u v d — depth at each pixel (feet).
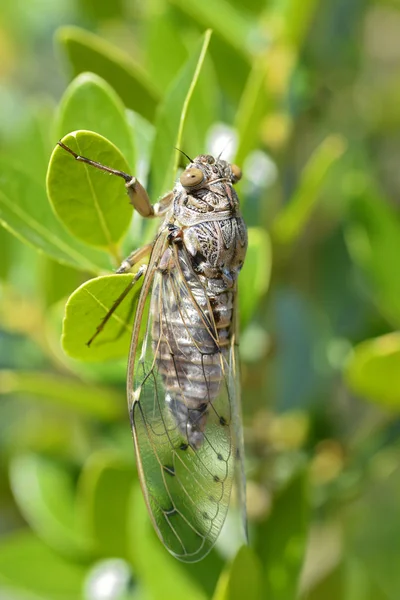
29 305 0.83
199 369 0.74
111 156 0.71
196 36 0.80
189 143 0.78
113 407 0.80
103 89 0.73
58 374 0.85
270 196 0.82
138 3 0.88
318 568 0.90
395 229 0.82
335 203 0.86
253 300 0.76
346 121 0.88
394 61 0.96
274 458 0.82
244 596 0.74
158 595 0.77
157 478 0.73
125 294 0.71
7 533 0.89
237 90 0.81
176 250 0.74
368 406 0.87
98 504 0.79
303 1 0.79
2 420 0.91
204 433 0.74
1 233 0.83
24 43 0.95
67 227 0.72
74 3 0.91
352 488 0.83
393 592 0.88
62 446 0.85
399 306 0.82
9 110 0.89
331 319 0.85
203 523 0.74
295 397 0.83
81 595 0.80
